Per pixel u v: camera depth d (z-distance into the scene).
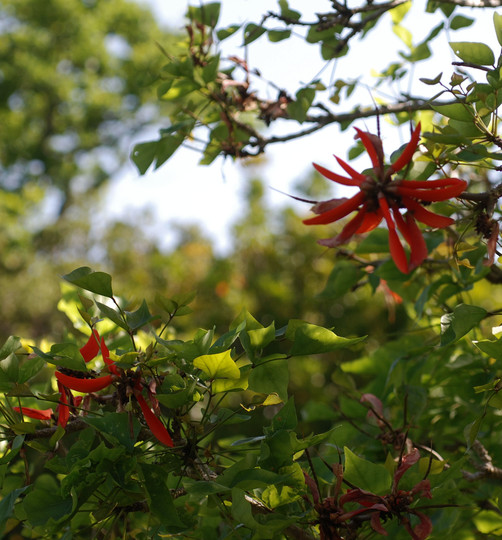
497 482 1.21
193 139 1.36
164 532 0.98
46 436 0.97
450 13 1.41
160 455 0.97
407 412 1.27
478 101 0.98
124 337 1.17
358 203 0.89
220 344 0.94
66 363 0.92
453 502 1.08
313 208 0.90
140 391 0.90
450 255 1.28
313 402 1.43
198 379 0.94
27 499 0.93
